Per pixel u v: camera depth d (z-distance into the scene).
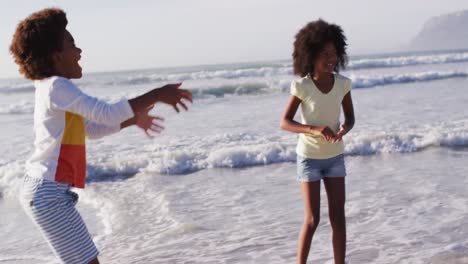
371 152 8.53
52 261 4.81
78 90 2.49
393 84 21.27
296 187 6.84
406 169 7.35
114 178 7.88
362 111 13.05
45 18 2.56
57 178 2.55
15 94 26.66
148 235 5.25
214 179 7.48
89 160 8.66
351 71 30.27
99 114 2.41
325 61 3.52
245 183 7.16
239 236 5.06
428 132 9.20
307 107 3.62
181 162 8.25
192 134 10.93
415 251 4.37
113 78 31.05
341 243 3.72
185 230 5.31
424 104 13.87
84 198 6.86
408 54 69.50
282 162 8.34
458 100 14.36
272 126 11.56
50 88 2.48
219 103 17.27
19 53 2.55
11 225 6.06
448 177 6.79
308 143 3.64
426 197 5.94
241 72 29.45
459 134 8.88
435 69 28.66
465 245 4.44
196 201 6.39
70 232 2.58
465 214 5.27
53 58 2.57
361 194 6.20
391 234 4.81
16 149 10.43
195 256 4.60
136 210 6.16
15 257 4.95
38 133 2.58
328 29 3.51
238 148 8.59
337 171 3.66
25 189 2.58
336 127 3.66
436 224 5.02
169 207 6.15
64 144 2.57
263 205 6.09
